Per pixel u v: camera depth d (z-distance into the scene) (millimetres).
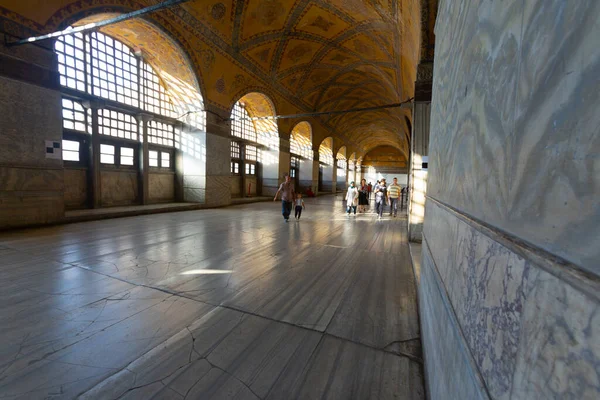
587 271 295
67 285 3410
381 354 2254
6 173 6176
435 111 2328
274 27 12273
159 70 11039
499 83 706
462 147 1098
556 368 359
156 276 3783
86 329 2512
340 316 2844
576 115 347
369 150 42031
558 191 391
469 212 929
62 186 7172
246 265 4348
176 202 12125
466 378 807
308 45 13859
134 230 6707
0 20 5930
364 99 21375
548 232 416
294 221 9000
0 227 6121
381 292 3451
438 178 1832
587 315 282
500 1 731
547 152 435
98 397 1791
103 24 5227
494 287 648
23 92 6363
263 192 17594
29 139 6508
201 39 10477
